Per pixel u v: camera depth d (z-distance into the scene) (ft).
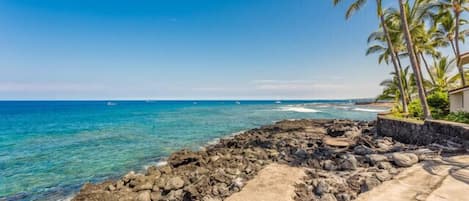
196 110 226.38
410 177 19.76
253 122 115.14
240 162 35.09
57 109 244.22
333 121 95.40
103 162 44.65
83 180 35.42
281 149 43.34
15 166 42.45
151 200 25.48
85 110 226.99
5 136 75.92
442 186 17.31
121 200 25.16
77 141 66.08
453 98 48.32
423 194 16.29
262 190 21.01
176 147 57.88
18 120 128.98
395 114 56.54
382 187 18.26
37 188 32.40
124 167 41.39
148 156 48.91
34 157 48.67
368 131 59.00
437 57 77.25
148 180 30.35
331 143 43.62
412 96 76.07
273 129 77.10
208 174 30.04
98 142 64.44
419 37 67.41
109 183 30.86
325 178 23.12
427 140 35.40
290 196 19.72
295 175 24.90
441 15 65.00
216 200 20.75
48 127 98.68
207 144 61.57
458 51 62.95
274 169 27.27
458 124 30.12
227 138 69.67
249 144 52.08
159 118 138.00
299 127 79.20
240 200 19.20
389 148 34.42
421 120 42.24
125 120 126.31
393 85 75.10
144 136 74.02
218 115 160.35
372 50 76.89
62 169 40.52
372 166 25.30
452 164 22.03
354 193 19.11
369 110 203.62
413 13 62.64
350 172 24.61
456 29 62.80
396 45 68.74
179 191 25.93
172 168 36.06
